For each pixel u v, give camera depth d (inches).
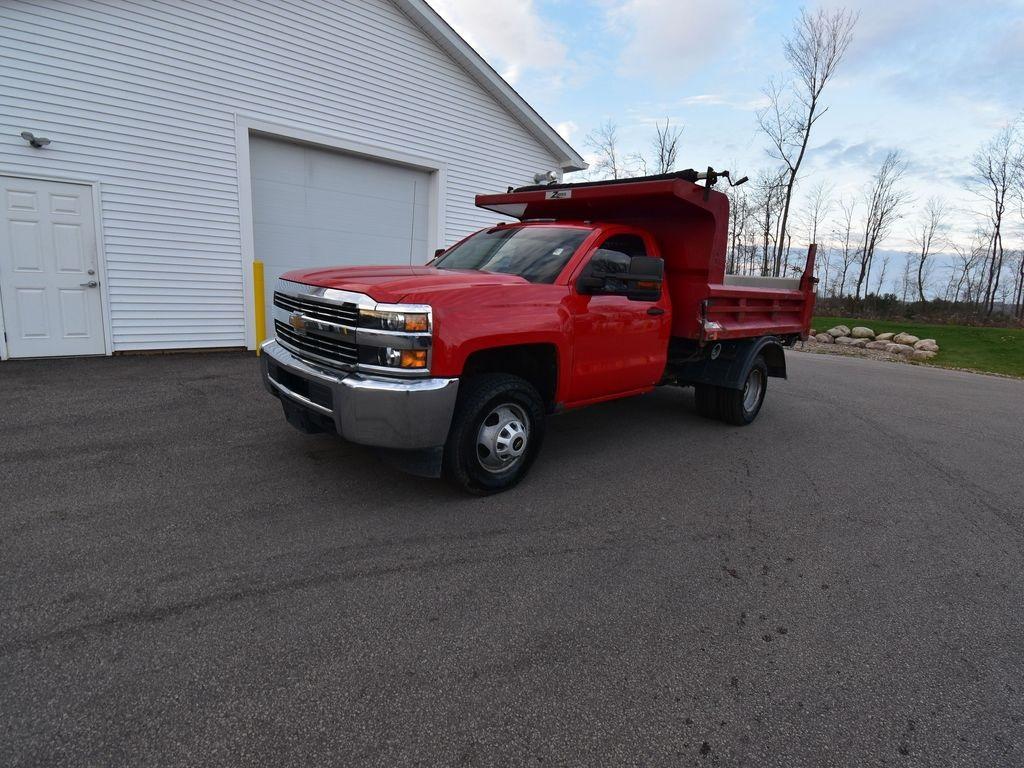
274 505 146.6
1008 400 381.7
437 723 82.5
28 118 283.1
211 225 339.6
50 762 72.0
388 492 158.2
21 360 295.7
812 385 393.4
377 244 418.6
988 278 1259.2
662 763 78.3
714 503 168.9
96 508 139.5
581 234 188.5
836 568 136.2
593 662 97.7
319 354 150.3
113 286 315.9
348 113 380.5
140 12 301.7
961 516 172.1
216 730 78.7
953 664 103.7
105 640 94.4
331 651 95.7
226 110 334.3
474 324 143.6
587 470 188.4
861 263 1318.9
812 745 83.2
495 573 122.8
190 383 263.7
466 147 446.0
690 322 214.2
